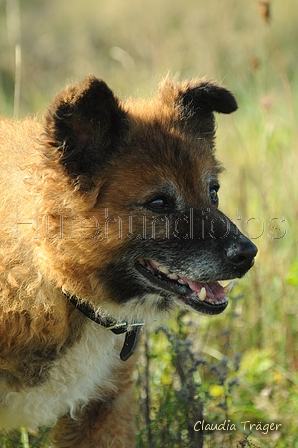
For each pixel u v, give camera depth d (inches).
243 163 542.3
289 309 457.7
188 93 344.2
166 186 301.3
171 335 352.8
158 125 314.2
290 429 377.7
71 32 960.9
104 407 328.8
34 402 306.3
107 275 304.7
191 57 699.4
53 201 290.7
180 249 303.3
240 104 625.6
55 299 296.5
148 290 315.9
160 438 338.0
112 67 752.3
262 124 562.3
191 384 341.4
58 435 332.8
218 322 451.8
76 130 291.6
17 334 288.2
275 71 716.0
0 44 877.8
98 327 313.3
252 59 519.5
